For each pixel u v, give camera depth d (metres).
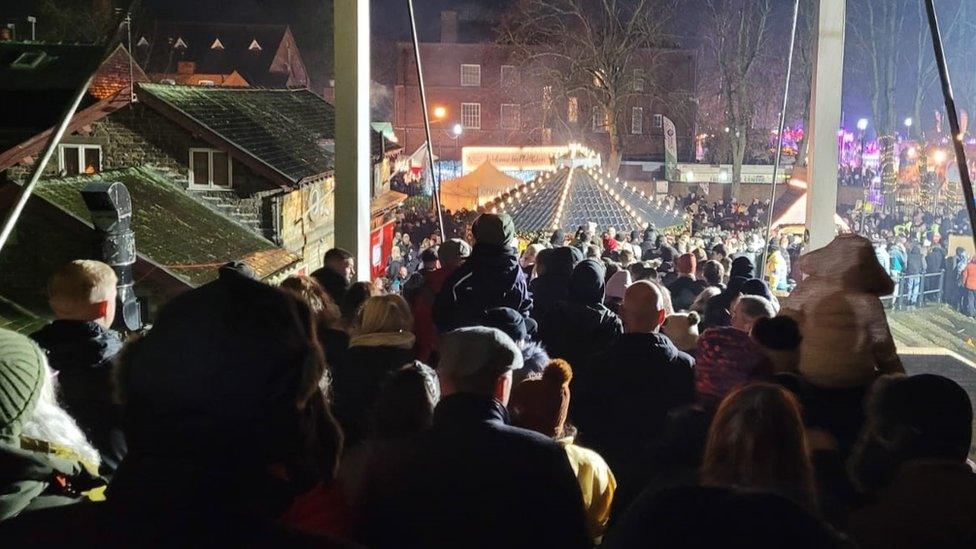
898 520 2.94
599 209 29.09
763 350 4.54
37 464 2.64
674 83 71.12
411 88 74.06
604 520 4.14
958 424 3.00
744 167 63.62
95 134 22.08
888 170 50.66
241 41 89.00
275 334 1.77
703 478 2.67
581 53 61.69
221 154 22.28
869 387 4.23
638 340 5.06
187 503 1.70
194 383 1.69
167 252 18.11
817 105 9.29
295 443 1.84
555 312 6.39
